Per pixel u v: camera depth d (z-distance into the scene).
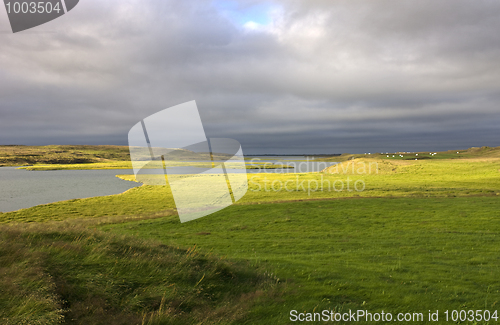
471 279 12.39
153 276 9.27
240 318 8.11
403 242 21.02
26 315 6.01
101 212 48.19
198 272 10.25
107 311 7.21
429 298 10.03
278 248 20.42
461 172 89.62
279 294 9.84
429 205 35.91
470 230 24.20
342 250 19.47
